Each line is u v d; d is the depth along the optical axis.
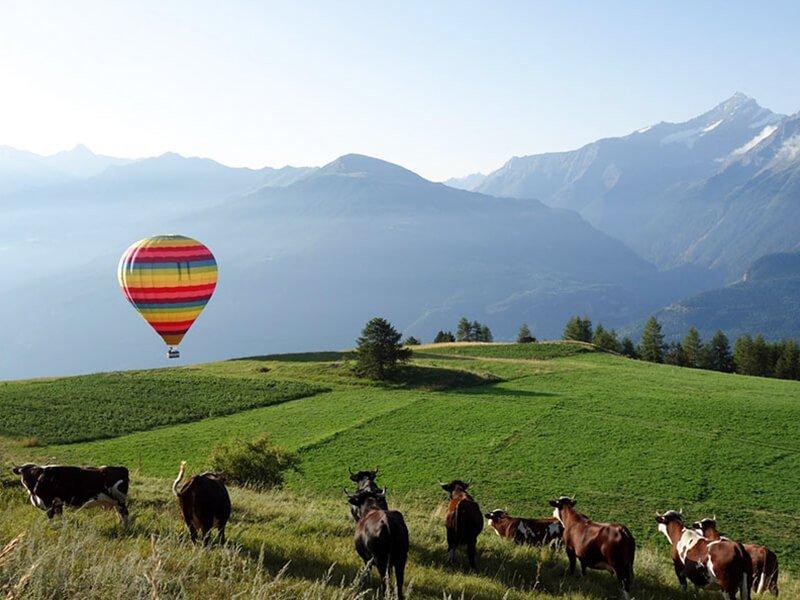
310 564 12.96
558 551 18.39
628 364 111.19
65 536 10.38
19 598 7.36
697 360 151.00
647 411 73.00
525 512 44.16
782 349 144.38
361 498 14.73
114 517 15.36
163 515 16.27
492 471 53.69
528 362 107.06
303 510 19.97
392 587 11.73
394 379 88.88
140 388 83.56
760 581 18.36
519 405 75.44
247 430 65.94
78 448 58.22
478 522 15.54
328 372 93.56
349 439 62.59
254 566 11.75
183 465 13.89
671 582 16.50
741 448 60.12
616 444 61.16
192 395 80.56
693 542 15.71
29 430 62.44
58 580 8.03
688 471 53.97
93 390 81.50
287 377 91.94
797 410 74.12
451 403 76.62
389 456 57.62
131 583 8.08
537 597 13.12
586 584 14.90
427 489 48.59
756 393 85.50
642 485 50.62
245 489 27.95
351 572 12.66
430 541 17.12
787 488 50.38
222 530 13.78
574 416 70.75
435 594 12.23
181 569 10.19
